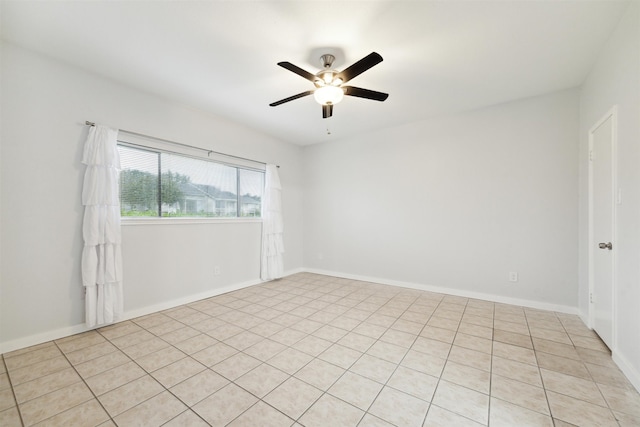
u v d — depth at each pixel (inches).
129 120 110.0
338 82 88.4
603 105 86.7
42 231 89.5
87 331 98.0
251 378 70.7
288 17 72.1
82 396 63.6
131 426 54.7
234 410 59.2
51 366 75.7
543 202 118.8
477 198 134.0
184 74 101.3
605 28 76.0
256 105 129.3
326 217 191.3
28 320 86.7
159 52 88.1
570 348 84.8
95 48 86.1
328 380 69.8
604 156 87.1
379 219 166.9
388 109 133.9
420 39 81.0
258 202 169.9
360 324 104.7
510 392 64.6
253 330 99.7
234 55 89.5
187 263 130.6
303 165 203.3
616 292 76.7
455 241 140.3
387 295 141.6
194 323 105.9
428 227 148.6
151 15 71.6
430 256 148.3
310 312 117.6
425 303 128.3
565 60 91.7
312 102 125.3
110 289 100.0
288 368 75.2
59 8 68.8
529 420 55.8
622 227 73.8
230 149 149.9
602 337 88.2
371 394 64.3
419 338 92.7
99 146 98.3
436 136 145.2
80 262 97.1
